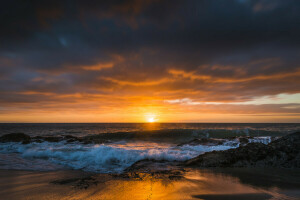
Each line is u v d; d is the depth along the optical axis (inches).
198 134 811.4
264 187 132.1
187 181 153.6
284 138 253.6
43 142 523.8
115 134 819.4
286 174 175.0
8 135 551.8
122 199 107.3
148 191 124.6
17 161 271.1
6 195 116.2
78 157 314.5
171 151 346.9
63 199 108.3
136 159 295.1
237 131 864.9
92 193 121.3
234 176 170.6
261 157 224.7
